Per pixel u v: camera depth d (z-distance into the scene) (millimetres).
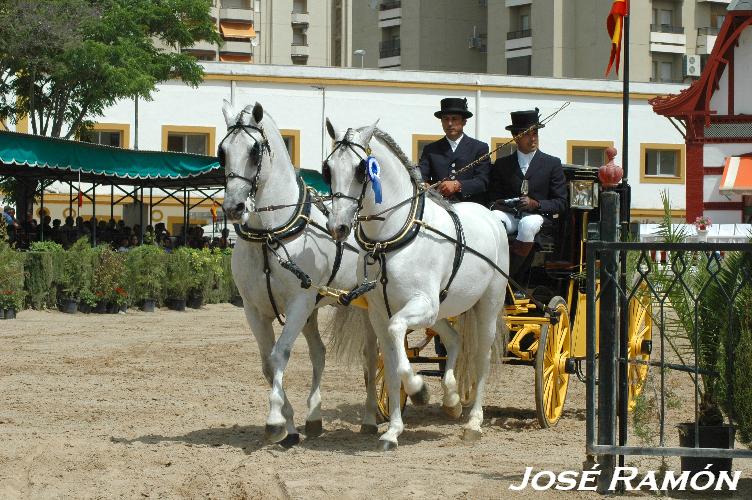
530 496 7102
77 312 23047
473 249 9336
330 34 84125
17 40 29250
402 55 68625
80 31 30156
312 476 7609
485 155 10219
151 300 24516
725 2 59375
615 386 7223
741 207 35438
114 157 23094
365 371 9977
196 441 9062
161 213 42938
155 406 11125
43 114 33688
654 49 57656
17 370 13883
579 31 58000
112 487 7246
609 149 9219
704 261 7602
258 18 81875
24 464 7891
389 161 8648
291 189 8867
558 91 45375
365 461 8227
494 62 61969
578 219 11289
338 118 43594
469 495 7090
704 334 7559
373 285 8586
